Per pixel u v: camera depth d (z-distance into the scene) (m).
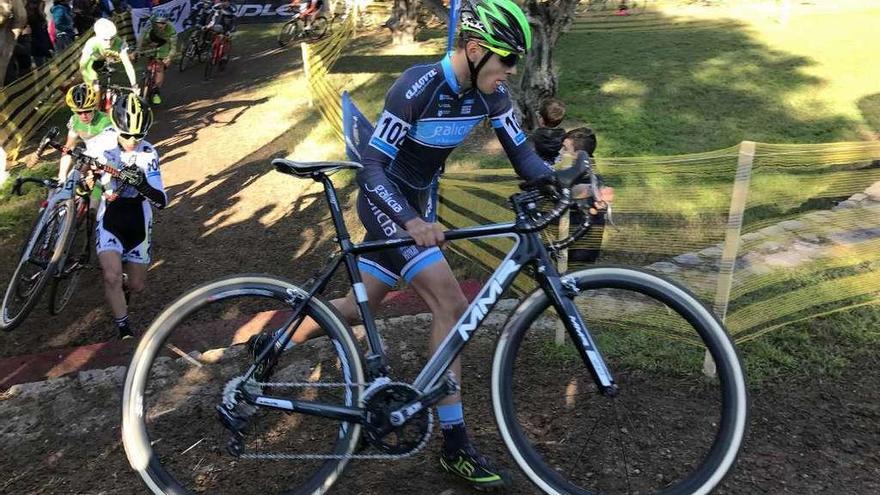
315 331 2.43
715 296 3.00
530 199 2.14
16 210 6.10
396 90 2.12
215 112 9.38
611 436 2.60
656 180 3.46
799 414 2.71
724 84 8.66
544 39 6.57
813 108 7.59
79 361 3.60
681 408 2.76
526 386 2.97
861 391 2.85
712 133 6.93
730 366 2.05
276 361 2.23
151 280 4.81
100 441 2.78
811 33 11.46
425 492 2.33
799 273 3.13
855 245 3.17
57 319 4.36
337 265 2.25
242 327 3.73
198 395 3.03
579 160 2.16
